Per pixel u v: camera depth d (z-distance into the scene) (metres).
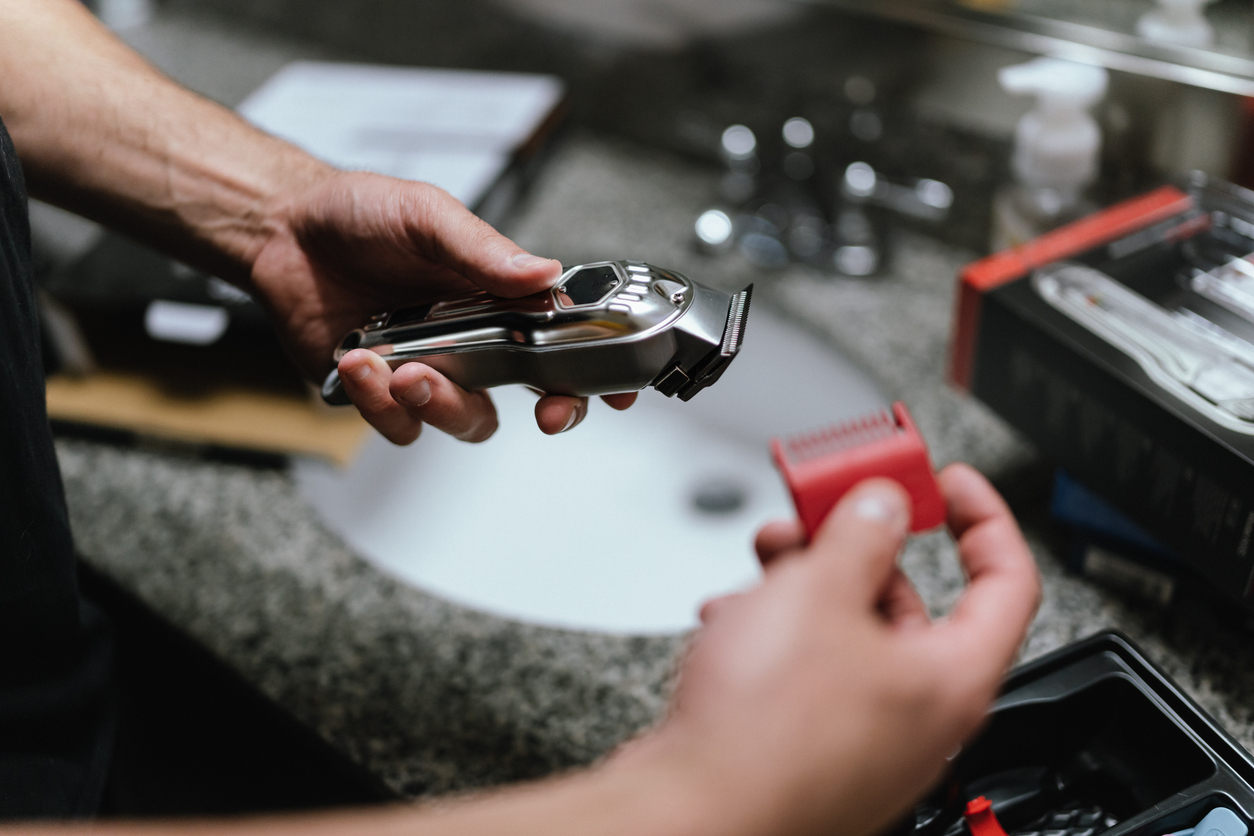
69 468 0.72
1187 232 0.57
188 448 0.72
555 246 0.89
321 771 0.58
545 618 0.78
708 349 0.38
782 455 0.39
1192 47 0.61
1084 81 0.62
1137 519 0.50
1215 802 0.39
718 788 0.24
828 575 0.28
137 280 0.71
